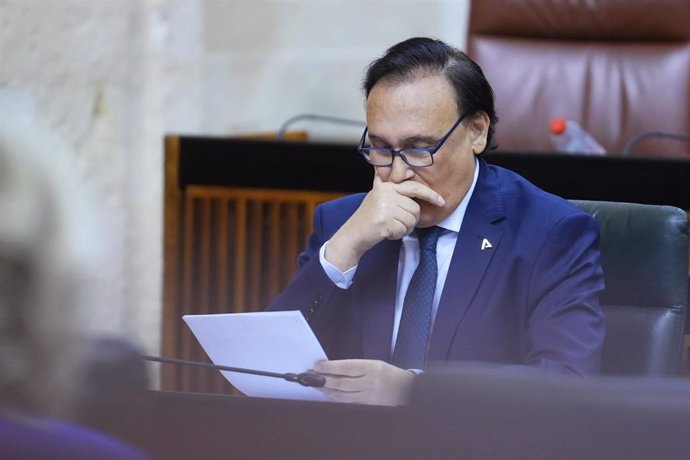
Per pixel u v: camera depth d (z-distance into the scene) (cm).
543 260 566
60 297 222
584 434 256
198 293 968
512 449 261
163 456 274
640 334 596
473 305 568
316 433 277
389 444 270
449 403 262
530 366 523
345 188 936
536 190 598
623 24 1172
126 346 270
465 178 579
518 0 1183
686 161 873
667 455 254
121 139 1221
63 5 1154
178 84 1271
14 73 1112
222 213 959
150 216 1223
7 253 217
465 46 1213
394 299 587
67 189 229
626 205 615
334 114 1452
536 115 1167
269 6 1387
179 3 1264
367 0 1444
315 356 509
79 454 239
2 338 221
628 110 1157
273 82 1410
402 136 561
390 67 569
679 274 599
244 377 520
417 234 591
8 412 230
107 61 1205
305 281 576
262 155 948
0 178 222
